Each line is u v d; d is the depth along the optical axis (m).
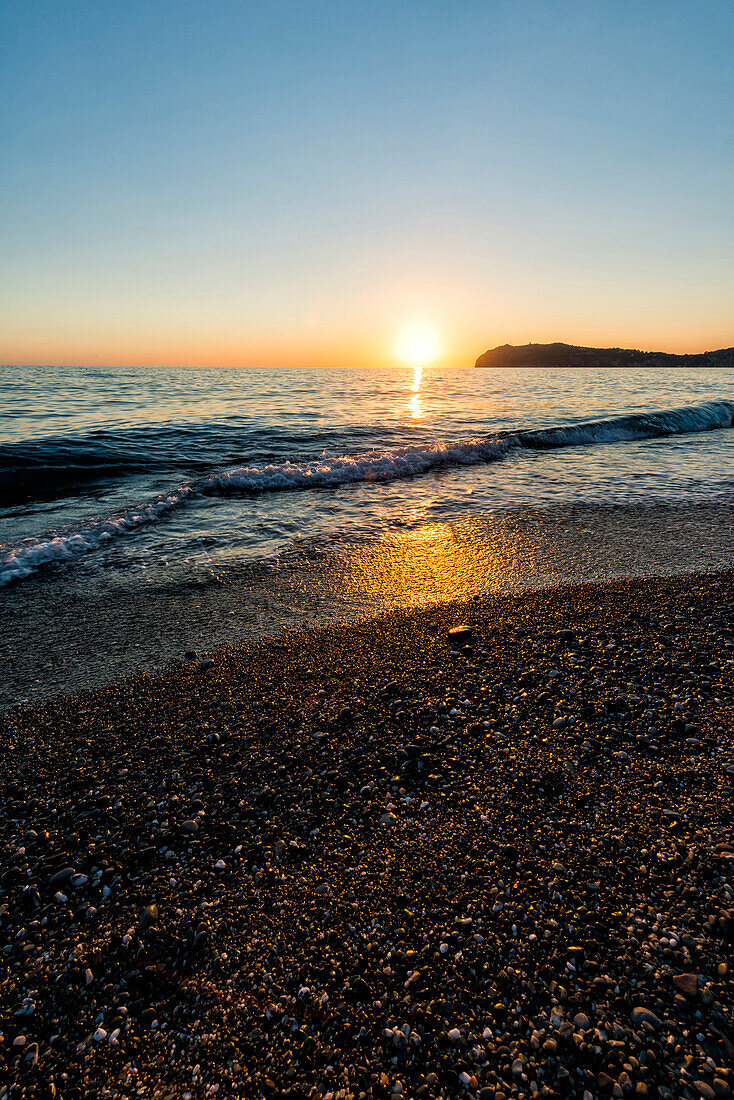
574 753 3.41
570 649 4.72
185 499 10.56
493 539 8.09
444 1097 1.78
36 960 2.31
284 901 2.54
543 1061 1.85
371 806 3.08
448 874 2.62
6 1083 1.87
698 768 3.21
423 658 4.72
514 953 2.23
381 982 2.15
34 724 3.96
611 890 2.48
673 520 8.88
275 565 7.21
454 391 35.16
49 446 14.20
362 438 16.45
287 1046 1.96
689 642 4.76
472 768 3.33
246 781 3.32
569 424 18.69
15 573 6.93
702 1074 1.77
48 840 2.94
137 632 5.42
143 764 3.50
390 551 7.68
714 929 2.26
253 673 4.58
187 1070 1.90
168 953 2.32
